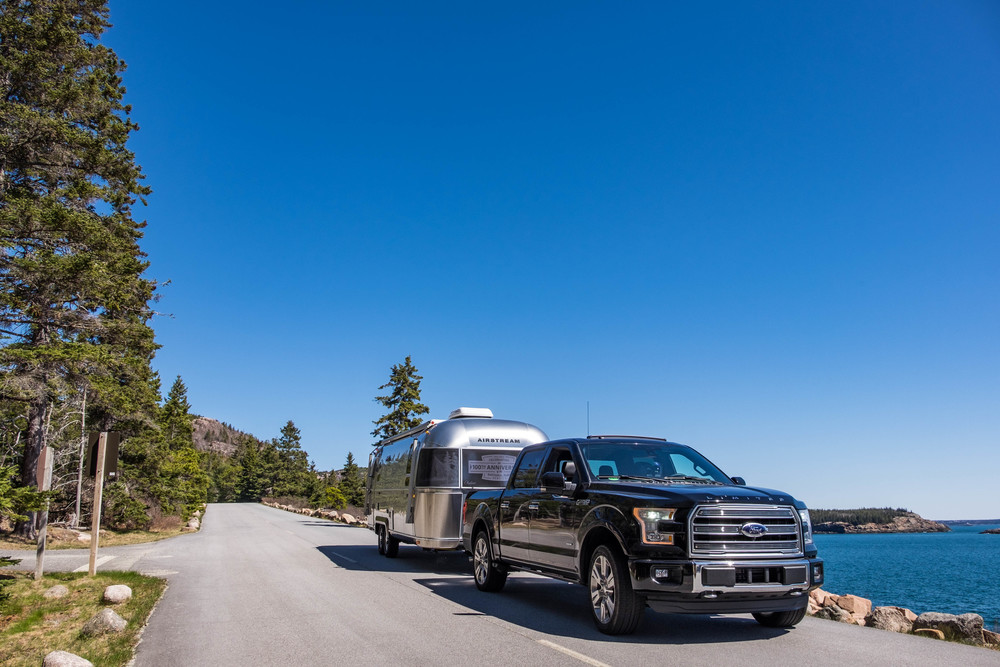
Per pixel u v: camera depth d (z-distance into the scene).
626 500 7.03
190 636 7.52
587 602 9.53
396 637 7.21
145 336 23.59
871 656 6.27
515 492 9.77
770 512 6.80
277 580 12.30
